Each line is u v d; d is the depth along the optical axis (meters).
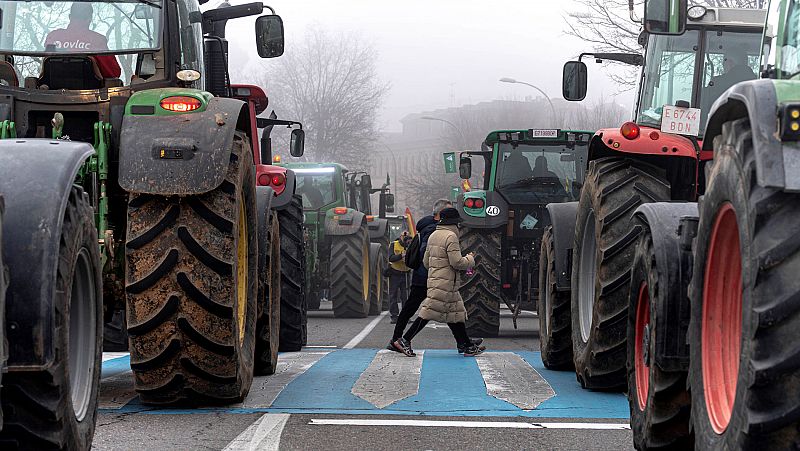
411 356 10.86
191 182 6.04
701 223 4.00
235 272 6.25
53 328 3.89
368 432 5.86
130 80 6.86
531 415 6.54
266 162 13.52
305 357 10.47
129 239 6.15
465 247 14.09
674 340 4.61
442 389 7.73
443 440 5.66
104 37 6.85
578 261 8.30
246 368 6.77
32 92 6.60
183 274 6.13
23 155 4.12
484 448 5.46
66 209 4.12
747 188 3.36
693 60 8.58
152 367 6.29
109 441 5.47
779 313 3.16
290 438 5.64
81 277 4.43
